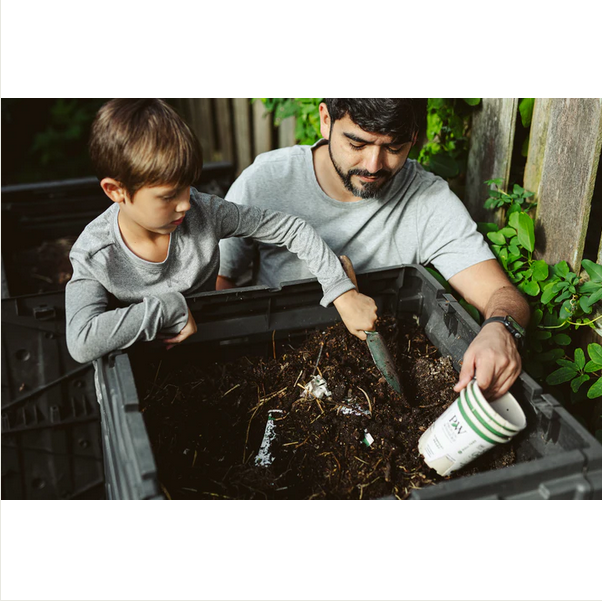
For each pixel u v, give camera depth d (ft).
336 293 4.66
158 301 4.20
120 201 4.08
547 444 3.85
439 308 4.91
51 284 7.61
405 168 5.41
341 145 4.71
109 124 3.83
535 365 5.46
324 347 4.87
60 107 14.17
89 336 3.97
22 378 6.13
